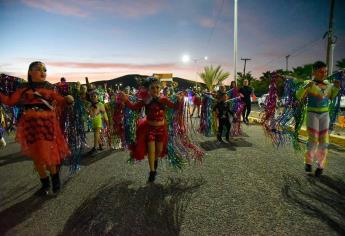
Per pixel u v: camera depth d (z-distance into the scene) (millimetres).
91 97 6906
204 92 7758
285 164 5414
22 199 4137
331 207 3490
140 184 4562
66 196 4164
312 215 3287
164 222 3252
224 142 7914
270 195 3896
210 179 4668
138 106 4852
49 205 3863
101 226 3217
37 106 4059
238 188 4203
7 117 5902
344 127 10102
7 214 3648
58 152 4227
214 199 3826
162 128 4801
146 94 4785
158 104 4762
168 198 3928
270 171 4988
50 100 4223
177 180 4695
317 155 4766
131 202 3838
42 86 4145
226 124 7992
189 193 4082
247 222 3170
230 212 3426
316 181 4430
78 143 5184
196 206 3631
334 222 3119
